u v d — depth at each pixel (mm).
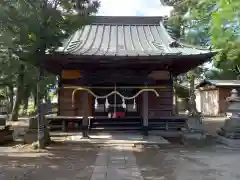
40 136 10891
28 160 8953
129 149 10906
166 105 15797
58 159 9109
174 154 9984
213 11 12906
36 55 10344
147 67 13828
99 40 15719
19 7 9039
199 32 19328
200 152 10383
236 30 13055
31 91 29000
